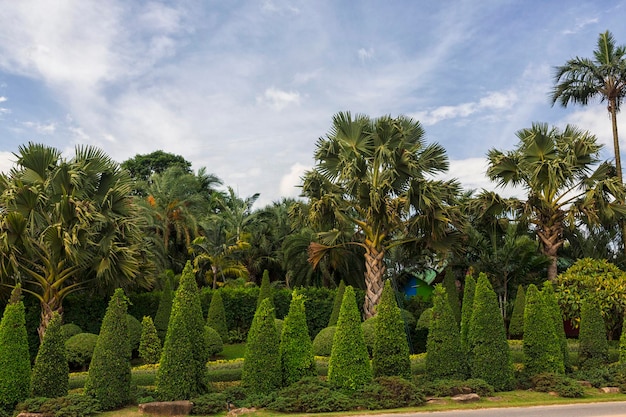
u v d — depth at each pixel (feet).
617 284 56.08
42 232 47.91
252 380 32.81
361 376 33.01
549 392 34.94
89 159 52.13
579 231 79.25
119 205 52.29
